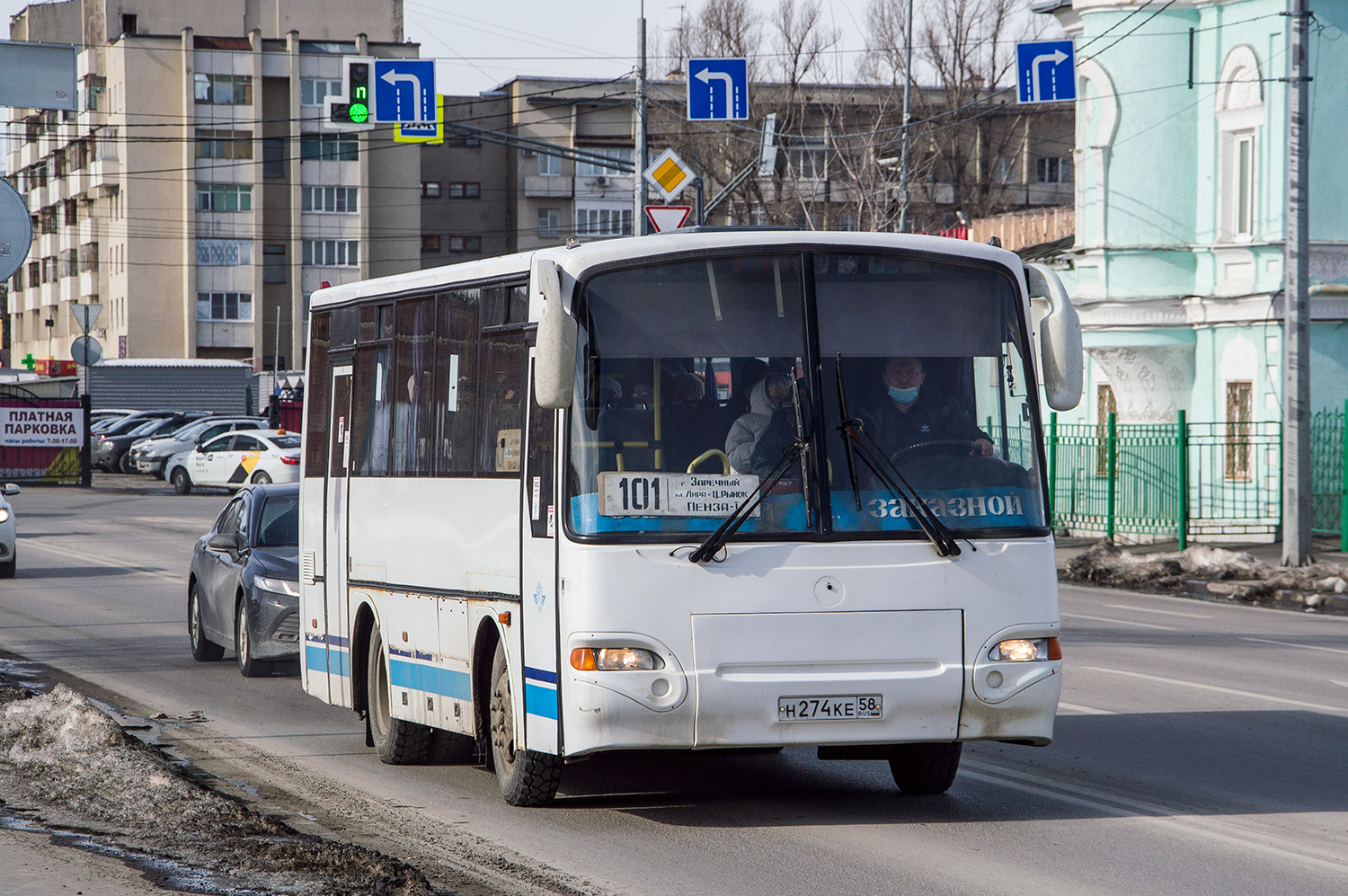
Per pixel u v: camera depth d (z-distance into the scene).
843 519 17.64
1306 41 51.50
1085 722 25.83
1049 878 15.72
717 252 18.00
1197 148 67.88
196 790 19.48
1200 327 67.81
